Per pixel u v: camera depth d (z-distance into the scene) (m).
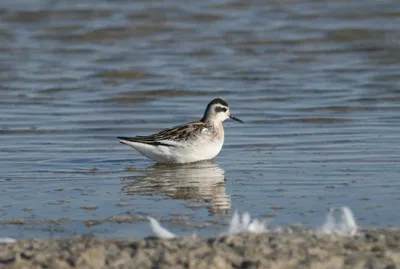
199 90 25.28
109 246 10.07
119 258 9.58
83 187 14.34
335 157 16.45
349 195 13.32
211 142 16.34
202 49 31.94
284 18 36.75
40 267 9.38
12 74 27.86
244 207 12.66
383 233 10.74
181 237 10.55
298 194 13.48
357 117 21.02
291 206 12.67
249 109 22.44
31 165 16.28
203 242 10.14
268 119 21.05
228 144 18.17
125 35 34.62
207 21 36.62
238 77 27.25
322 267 9.29
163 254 9.66
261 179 14.73
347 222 11.29
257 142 18.28
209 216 12.15
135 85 26.09
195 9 38.31
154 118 21.62
